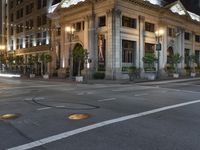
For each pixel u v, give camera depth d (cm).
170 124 810
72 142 621
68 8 4378
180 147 584
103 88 2188
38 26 5641
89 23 3981
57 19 4797
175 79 3753
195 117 921
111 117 914
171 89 2114
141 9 4094
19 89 2078
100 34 3803
